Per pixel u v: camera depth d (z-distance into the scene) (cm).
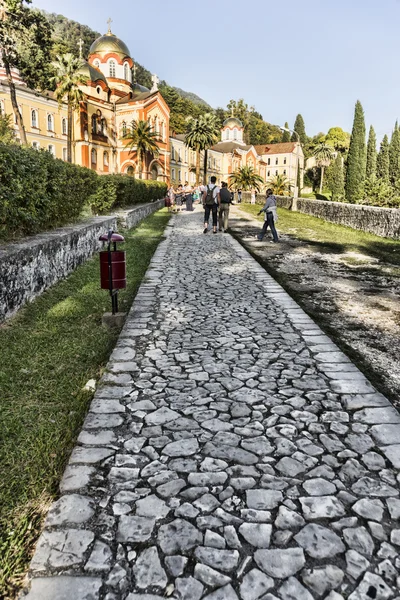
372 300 677
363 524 224
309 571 197
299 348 464
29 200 672
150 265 929
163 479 257
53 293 633
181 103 10262
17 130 4325
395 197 2573
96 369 409
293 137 11381
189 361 429
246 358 437
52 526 223
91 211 1314
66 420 318
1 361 399
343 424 316
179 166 6788
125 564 201
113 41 5597
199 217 2255
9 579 196
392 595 186
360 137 5300
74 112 4859
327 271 902
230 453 281
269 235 1502
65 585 191
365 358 445
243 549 209
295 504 237
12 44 3164
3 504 237
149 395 359
